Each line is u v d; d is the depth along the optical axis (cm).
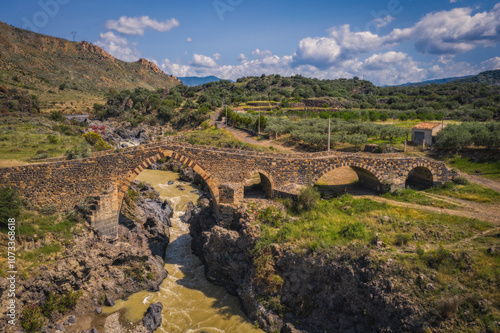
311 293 2895
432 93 17788
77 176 3547
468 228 3112
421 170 4584
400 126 8494
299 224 3475
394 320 2366
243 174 4088
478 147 5356
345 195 4269
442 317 2230
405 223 3316
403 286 2462
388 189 4331
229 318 3077
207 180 4006
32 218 3250
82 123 11844
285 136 8300
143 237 3944
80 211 3516
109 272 3381
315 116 11188
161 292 3431
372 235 3106
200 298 3378
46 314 2811
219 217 3922
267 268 3108
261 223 3553
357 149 6384
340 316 2675
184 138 9100
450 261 2559
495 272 2386
